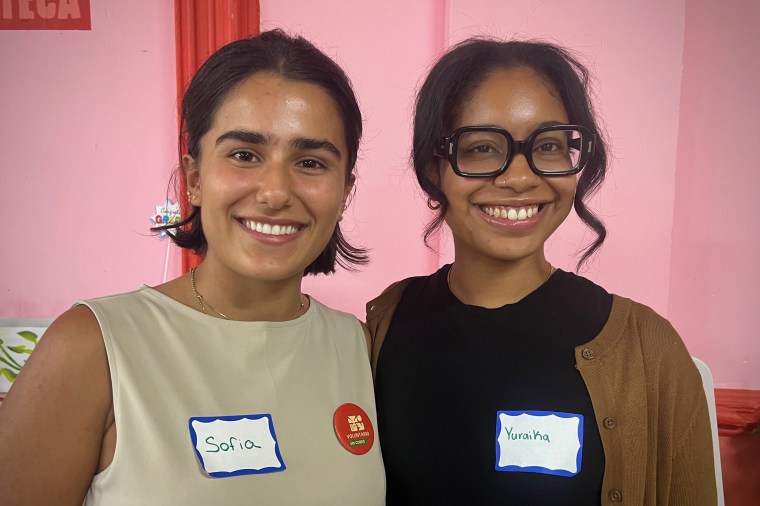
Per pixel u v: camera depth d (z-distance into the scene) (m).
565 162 1.03
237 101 0.91
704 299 2.21
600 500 0.97
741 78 2.12
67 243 2.25
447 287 1.15
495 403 1.00
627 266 2.21
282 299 1.04
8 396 0.83
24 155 2.21
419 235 2.21
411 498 1.03
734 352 2.22
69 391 0.82
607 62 2.13
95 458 0.85
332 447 0.97
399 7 2.13
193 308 0.99
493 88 1.00
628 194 2.18
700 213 2.18
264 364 0.98
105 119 2.19
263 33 0.99
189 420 0.87
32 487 0.80
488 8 2.11
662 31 2.11
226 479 0.86
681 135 2.16
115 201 2.23
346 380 1.06
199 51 2.11
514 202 1.00
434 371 1.05
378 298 1.26
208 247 1.01
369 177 2.19
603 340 1.01
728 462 2.20
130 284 2.27
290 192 0.91
